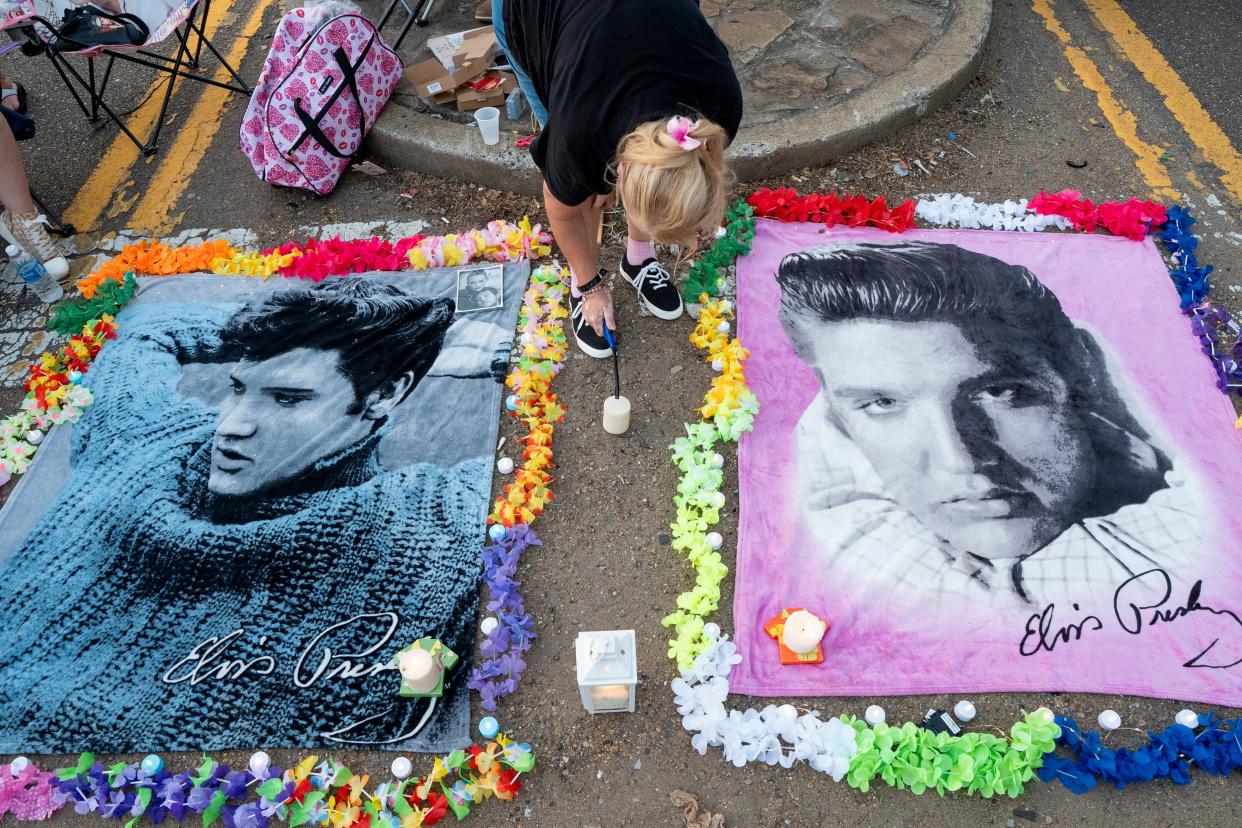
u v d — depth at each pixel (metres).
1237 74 4.04
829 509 2.64
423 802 2.19
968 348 2.98
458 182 3.74
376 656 2.42
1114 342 2.98
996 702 2.30
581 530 2.67
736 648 2.40
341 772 2.20
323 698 2.36
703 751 2.23
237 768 2.28
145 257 3.46
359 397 2.99
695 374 3.02
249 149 3.65
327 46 3.46
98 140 4.12
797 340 3.06
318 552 2.62
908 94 3.74
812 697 2.33
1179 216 3.36
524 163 3.56
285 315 3.24
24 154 4.09
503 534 2.60
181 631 2.49
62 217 3.78
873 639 2.40
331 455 2.83
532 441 2.83
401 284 3.32
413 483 2.75
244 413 2.96
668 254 3.39
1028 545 2.53
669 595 2.53
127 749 2.30
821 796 2.18
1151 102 3.93
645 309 3.20
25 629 2.51
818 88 3.79
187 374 3.08
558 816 2.18
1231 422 2.77
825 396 2.90
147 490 2.78
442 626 2.46
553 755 2.27
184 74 3.96
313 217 3.65
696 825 2.14
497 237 3.39
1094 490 2.62
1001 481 2.65
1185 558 2.49
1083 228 3.38
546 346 3.09
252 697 2.37
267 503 2.73
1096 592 2.44
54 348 3.26
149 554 2.64
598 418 2.92
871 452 2.75
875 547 2.56
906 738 2.19
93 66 4.16
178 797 2.18
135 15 3.85
